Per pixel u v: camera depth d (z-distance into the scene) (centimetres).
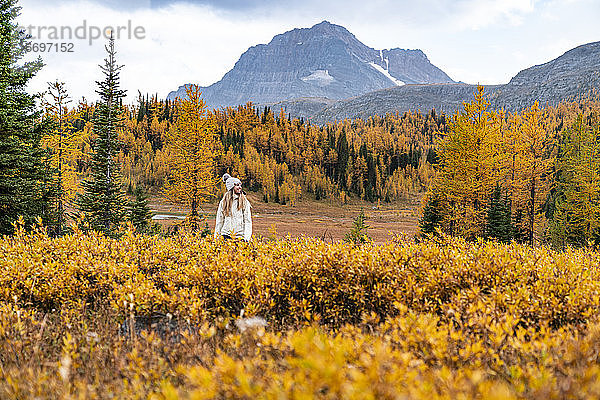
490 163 2447
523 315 306
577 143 3441
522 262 425
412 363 176
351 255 422
